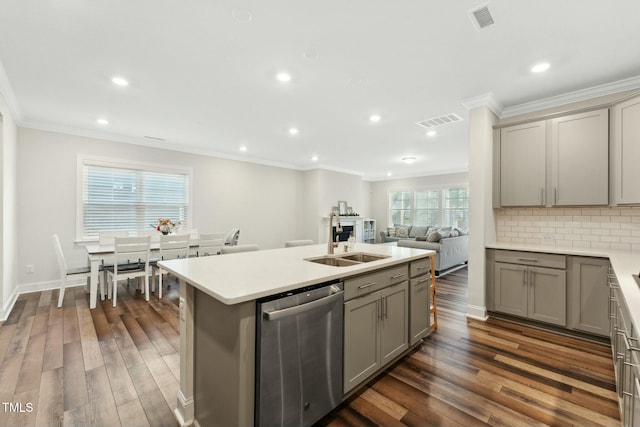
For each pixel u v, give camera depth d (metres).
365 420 1.65
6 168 3.24
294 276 1.63
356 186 8.81
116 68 2.58
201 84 2.88
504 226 3.54
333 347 1.67
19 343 2.56
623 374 1.43
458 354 2.40
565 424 1.60
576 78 2.70
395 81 2.81
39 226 4.18
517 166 3.20
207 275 1.67
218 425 1.45
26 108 3.55
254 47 2.25
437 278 5.32
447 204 8.59
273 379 1.37
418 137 4.90
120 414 1.68
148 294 3.81
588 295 2.62
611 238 2.90
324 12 1.85
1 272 3.09
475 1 1.74
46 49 2.28
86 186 4.59
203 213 5.91
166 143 5.30
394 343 2.19
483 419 1.65
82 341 2.61
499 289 3.12
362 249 2.89
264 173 6.98
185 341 1.66
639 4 1.74
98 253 3.52
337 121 4.03
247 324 1.31
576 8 1.79
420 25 1.97
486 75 2.67
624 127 2.54
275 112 3.69
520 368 2.18
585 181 2.80
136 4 1.78
